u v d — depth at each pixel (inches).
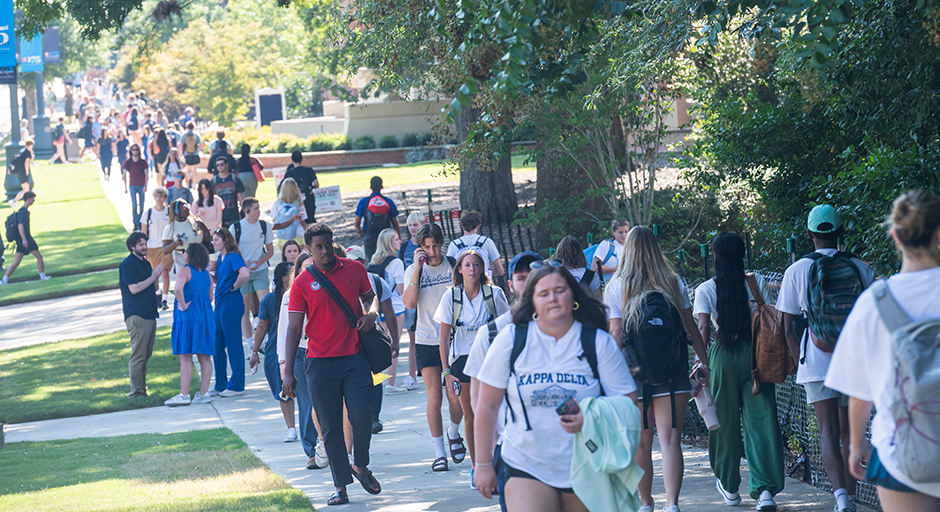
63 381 756.6
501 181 1194.6
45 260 1369.3
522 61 344.8
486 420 238.7
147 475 450.6
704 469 428.5
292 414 545.6
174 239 893.2
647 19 487.2
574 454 227.1
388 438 538.9
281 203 919.0
